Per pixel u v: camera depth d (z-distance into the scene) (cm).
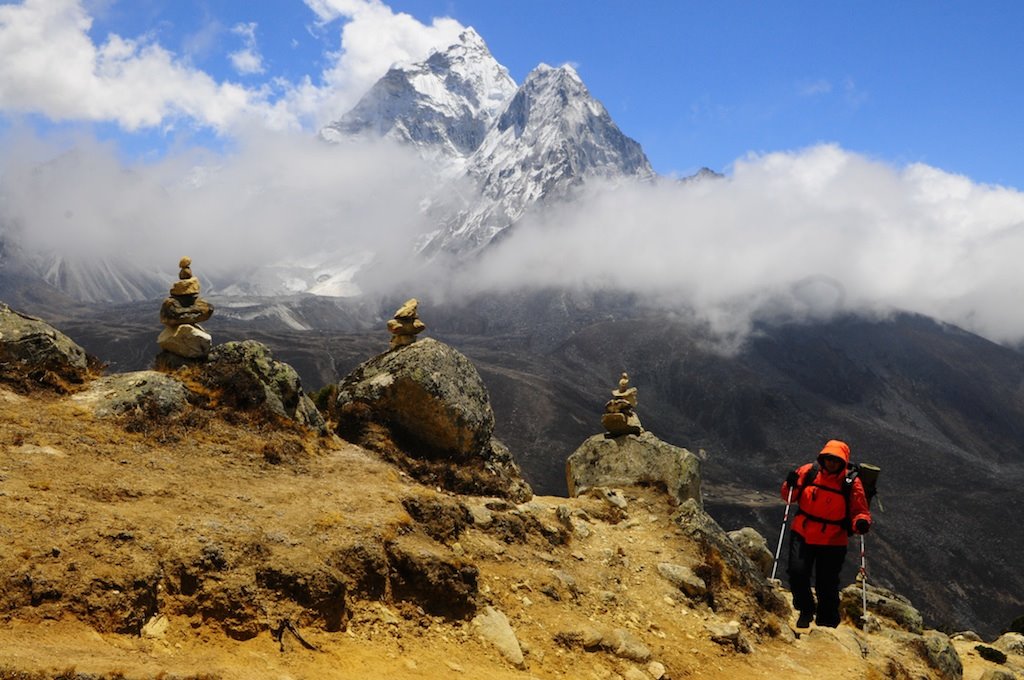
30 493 1216
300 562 1247
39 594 995
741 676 1653
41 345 1733
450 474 2014
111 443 1541
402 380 2100
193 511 1337
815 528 1389
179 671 952
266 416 1847
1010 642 2948
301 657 1129
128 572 1080
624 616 1695
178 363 1928
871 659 2008
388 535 1438
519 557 1716
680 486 2339
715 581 2014
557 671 1414
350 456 1906
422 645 1300
